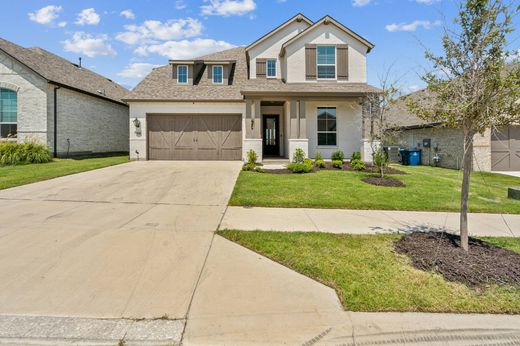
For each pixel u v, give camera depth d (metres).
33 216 5.67
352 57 15.23
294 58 15.20
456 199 7.59
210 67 16.86
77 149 17.69
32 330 2.50
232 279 3.42
